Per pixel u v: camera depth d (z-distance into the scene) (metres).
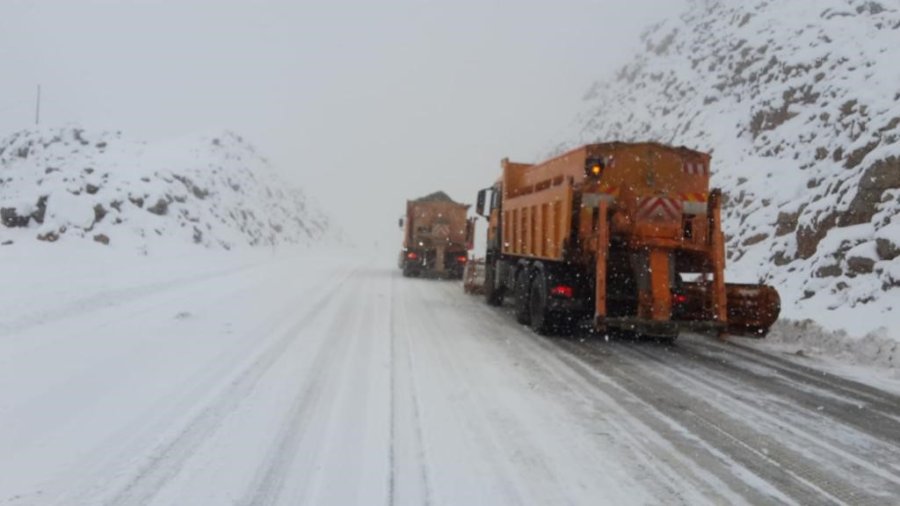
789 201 18.64
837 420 6.81
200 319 10.95
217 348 8.76
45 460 4.82
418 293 18.05
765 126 23.55
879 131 16.19
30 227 24.36
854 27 24.22
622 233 11.10
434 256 24.84
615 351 10.43
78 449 5.05
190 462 4.91
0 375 6.86
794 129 21.45
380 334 10.59
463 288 20.38
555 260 11.70
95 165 28.83
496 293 16.17
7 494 4.27
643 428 6.25
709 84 31.70
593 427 6.21
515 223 14.45
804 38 25.95
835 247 14.25
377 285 19.58
